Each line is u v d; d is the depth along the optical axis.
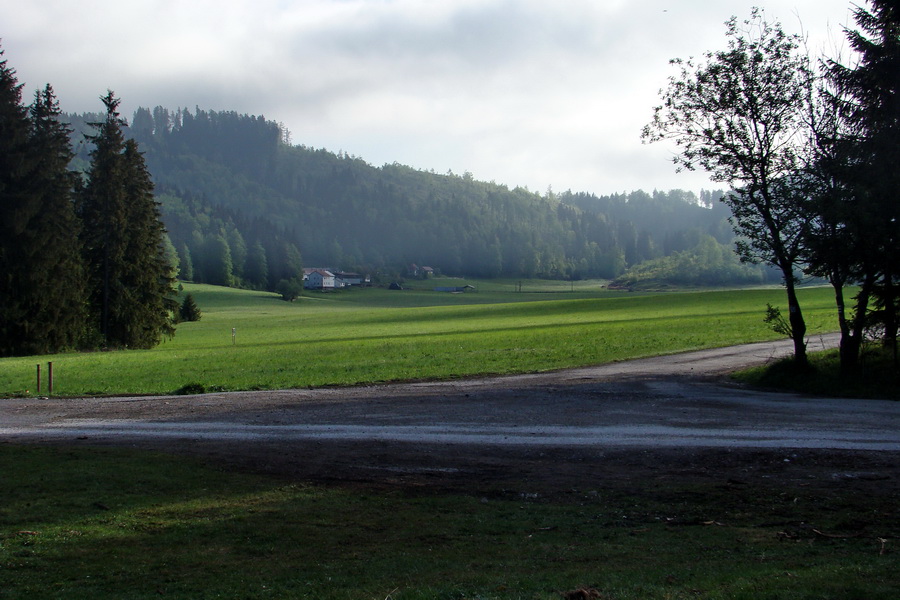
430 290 194.50
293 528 9.06
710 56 24.22
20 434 17.95
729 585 6.19
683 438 15.20
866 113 21.41
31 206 52.75
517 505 10.29
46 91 58.44
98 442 16.31
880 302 22.92
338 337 68.25
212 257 185.75
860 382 22.27
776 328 25.73
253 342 67.12
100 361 43.66
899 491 10.45
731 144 24.27
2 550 8.13
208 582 6.98
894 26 20.66
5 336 52.78
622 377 28.34
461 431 16.83
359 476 12.37
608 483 11.61
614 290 183.25
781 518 9.24
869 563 6.92
